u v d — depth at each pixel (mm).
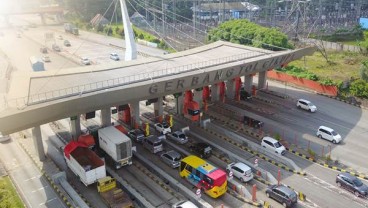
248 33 82250
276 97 60688
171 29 122375
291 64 78062
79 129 41688
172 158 38094
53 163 39219
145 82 40094
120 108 47656
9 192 33812
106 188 33156
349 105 57156
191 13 136000
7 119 30703
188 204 30047
